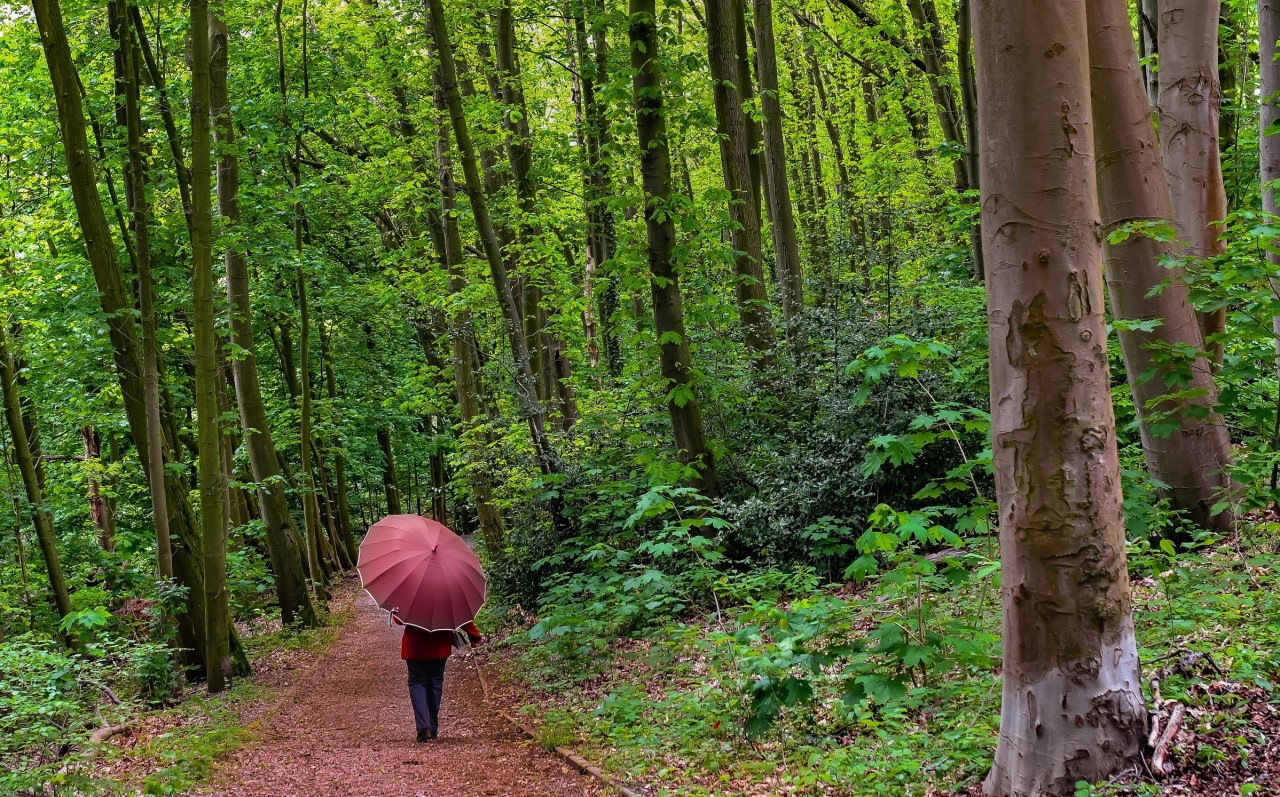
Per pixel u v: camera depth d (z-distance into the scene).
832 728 5.23
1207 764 3.59
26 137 14.39
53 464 16.66
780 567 9.23
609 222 17.61
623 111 12.66
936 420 4.91
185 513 10.85
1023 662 3.73
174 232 15.44
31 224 14.71
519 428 13.01
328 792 5.58
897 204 15.02
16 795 5.36
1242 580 5.50
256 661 12.22
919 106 19.73
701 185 26.17
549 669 8.83
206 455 9.95
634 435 11.53
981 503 5.26
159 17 12.88
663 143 9.96
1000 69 3.66
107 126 13.82
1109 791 3.46
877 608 6.64
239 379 14.97
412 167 17.73
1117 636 3.63
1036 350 3.63
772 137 13.99
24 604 11.11
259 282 17.50
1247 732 3.79
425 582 6.96
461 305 14.91
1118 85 6.48
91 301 13.50
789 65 25.64
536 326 16.12
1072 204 3.60
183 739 7.26
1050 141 3.59
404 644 7.14
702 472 10.25
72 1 12.42
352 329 23.94
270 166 15.46
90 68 13.65
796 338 11.39
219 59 13.74
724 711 5.73
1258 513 7.05
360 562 7.07
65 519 17.34
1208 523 6.71
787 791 4.48
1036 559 3.66
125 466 15.38
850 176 25.52
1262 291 5.66
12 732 6.08
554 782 5.37
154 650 8.36
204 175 9.52
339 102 17.44
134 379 9.95
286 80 17.08
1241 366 5.97
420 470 39.38
